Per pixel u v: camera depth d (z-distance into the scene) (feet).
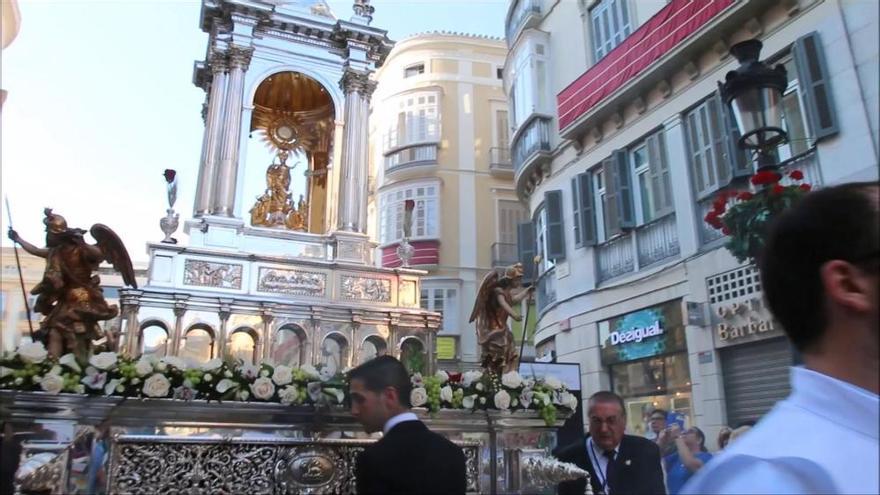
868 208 2.92
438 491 7.57
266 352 22.09
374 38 29.14
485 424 14.70
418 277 26.08
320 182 29.86
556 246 34.04
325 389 12.94
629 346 27.61
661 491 11.37
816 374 2.88
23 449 10.83
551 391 15.62
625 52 28.86
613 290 29.25
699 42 24.39
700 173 24.49
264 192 28.58
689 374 23.77
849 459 2.55
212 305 21.91
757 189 11.78
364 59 29.07
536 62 38.11
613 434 11.56
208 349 21.66
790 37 20.59
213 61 26.94
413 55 58.18
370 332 23.93
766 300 3.24
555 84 37.58
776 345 20.31
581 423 22.12
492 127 55.77
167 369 12.21
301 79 28.89
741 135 12.50
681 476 15.07
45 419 11.14
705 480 2.80
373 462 7.73
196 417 12.19
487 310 17.04
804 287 2.99
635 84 27.76
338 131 28.30
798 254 3.03
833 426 2.71
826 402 2.78
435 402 13.87
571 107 32.76
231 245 24.25
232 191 25.14
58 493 10.84
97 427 11.42
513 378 14.96
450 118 55.47
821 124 17.11
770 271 3.17
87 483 11.07
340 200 27.17
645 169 28.43
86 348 13.16
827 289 2.91
